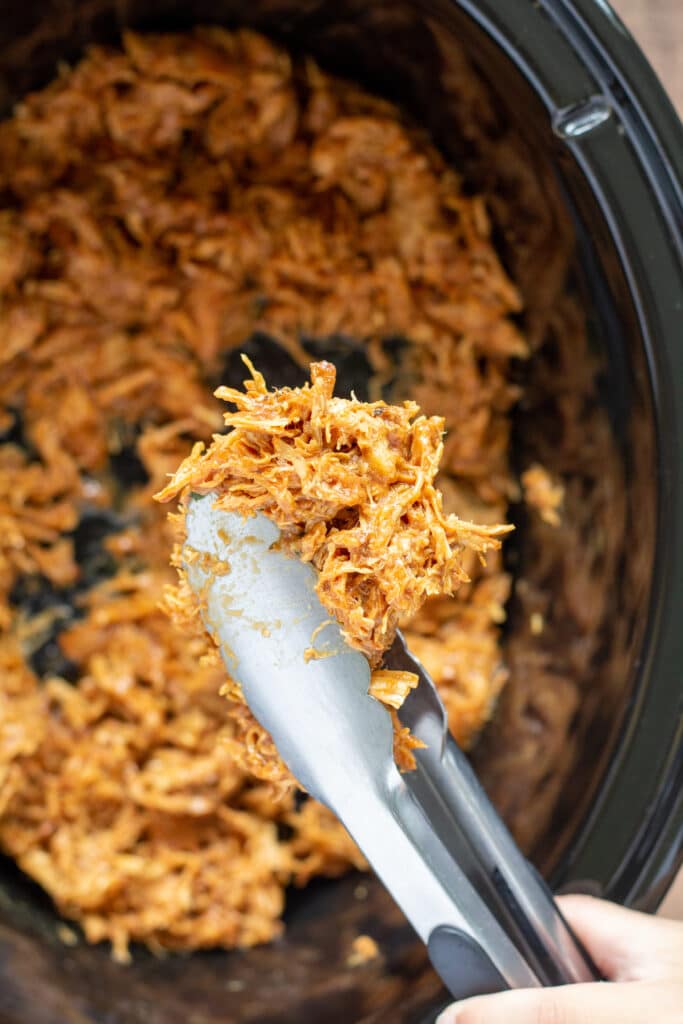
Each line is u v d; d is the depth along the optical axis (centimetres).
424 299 68
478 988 47
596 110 53
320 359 69
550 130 54
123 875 68
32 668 70
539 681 65
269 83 65
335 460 44
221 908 68
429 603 70
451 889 45
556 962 48
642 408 56
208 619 45
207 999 65
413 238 67
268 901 68
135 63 64
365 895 68
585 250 57
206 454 44
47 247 67
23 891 67
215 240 68
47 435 69
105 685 69
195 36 64
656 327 54
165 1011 63
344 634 44
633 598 57
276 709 45
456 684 69
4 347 67
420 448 44
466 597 70
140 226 68
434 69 60
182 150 67
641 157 53
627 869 53
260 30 64
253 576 44
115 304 68
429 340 69
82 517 70
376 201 67
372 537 43
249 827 69
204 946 68
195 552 45
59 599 70
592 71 53
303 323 69
